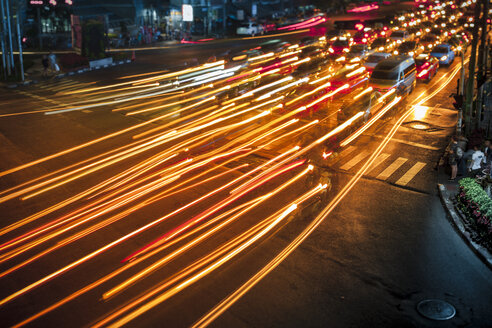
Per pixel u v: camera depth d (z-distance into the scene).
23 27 51.94
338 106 26.14
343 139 20.72
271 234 12.94
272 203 14.78
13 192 16.16
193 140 21.30
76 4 55.31
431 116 24.31
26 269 11.52
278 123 23.44
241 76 31.33
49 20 52.53
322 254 11.96
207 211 14.38
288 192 15.52
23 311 9.95
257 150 19.69
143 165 18.42
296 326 9.39
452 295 10.34
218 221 13.73
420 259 11.74
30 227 13.68
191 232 13.13
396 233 13.02
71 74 38.25
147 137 22.02
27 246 12.61
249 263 11.59
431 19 59.03
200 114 25.84
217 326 9.37
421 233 13.02
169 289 10.60
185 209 14.57
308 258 11.78
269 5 84.69
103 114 26.38
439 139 20.94
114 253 12.16
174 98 29.95
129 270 11.38
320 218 13.88
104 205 14.99
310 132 21.77
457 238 12.75
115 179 17.08
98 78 36.72
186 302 10.14
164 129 23.22
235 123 23.70
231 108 26.67
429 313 9.73
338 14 83.69
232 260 11.72
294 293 10.41
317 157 18.67
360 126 21.84
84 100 29.86
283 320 9.55
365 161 18.48
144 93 31.53
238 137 21.52
